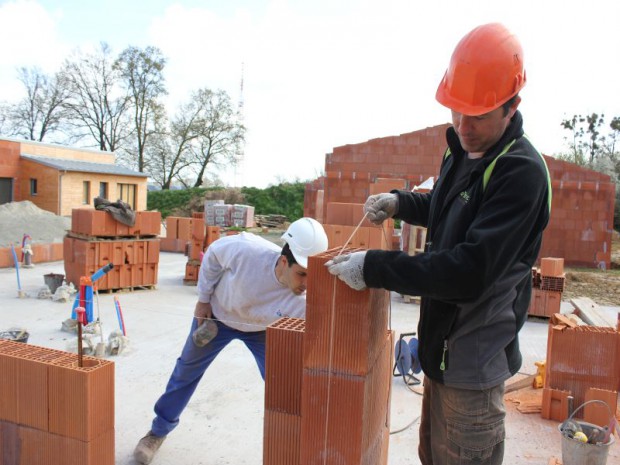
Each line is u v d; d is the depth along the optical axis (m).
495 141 1.87
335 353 1.97
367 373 1.98
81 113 38.94
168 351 5.89
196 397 4.60
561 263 8.48
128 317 7.46
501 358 1.96
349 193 17.70
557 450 3.91
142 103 39.75
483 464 1.96
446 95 1.85
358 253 1.79
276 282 3.05
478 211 1.79
